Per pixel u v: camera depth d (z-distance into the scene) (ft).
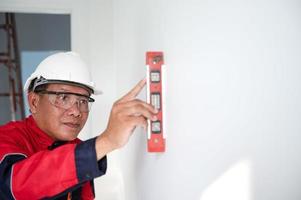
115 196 8.50
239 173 2.23
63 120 3.78
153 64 3.48
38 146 3.90
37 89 3.84
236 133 2.25
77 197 4.41
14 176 2.75
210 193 2.60
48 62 3.86
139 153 5.27
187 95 2.97
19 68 13.61
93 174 2.77
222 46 2.38
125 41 7.07
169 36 3.43
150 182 4.44
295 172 1.83
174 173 3.32
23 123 4.00
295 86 1.80
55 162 2.73
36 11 9.54
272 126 1.95
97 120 9.25
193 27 2.81
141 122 2.78
